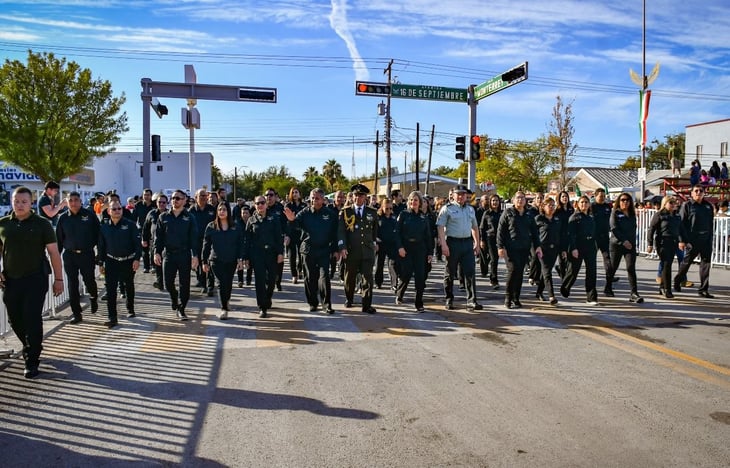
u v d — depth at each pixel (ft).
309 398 15.03
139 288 34.88
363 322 24.48
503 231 27.27
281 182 269.85
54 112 80.69
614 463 11.25
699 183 69.21
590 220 28.17
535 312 26.40
